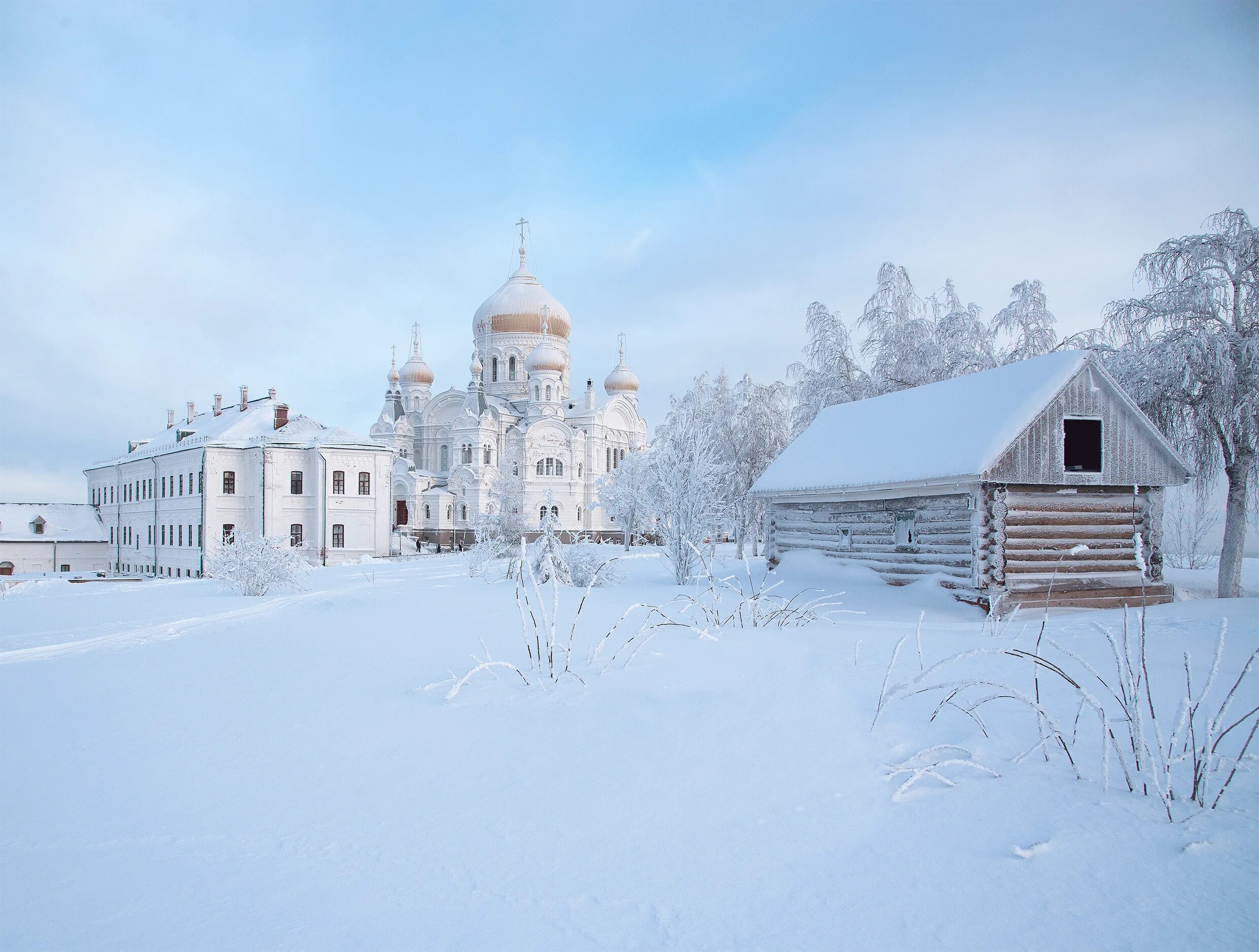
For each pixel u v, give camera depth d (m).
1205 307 20.03
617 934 3.44
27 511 61.47
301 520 48.09
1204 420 20.34
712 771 5.36
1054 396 16.61
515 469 73.62
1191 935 3.46
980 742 5.91
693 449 23.70
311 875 4.01
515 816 4.71
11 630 15.39
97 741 6.48
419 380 84.06
